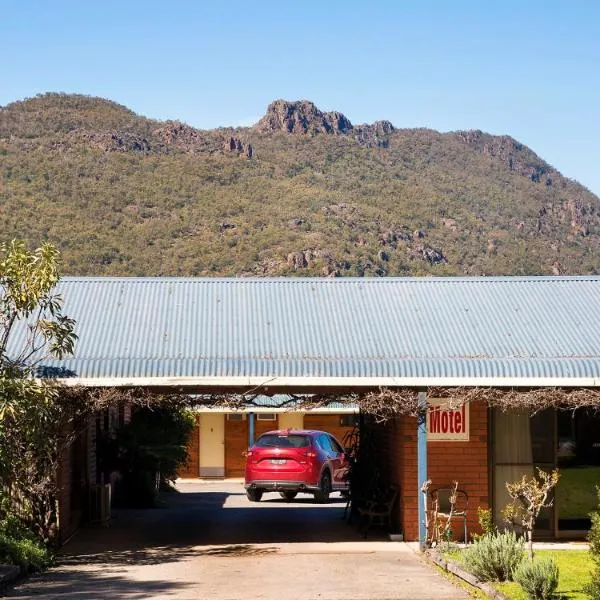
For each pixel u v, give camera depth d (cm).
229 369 1544
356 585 1249
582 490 1695
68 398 1516
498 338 1656
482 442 1664
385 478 1794
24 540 1431
